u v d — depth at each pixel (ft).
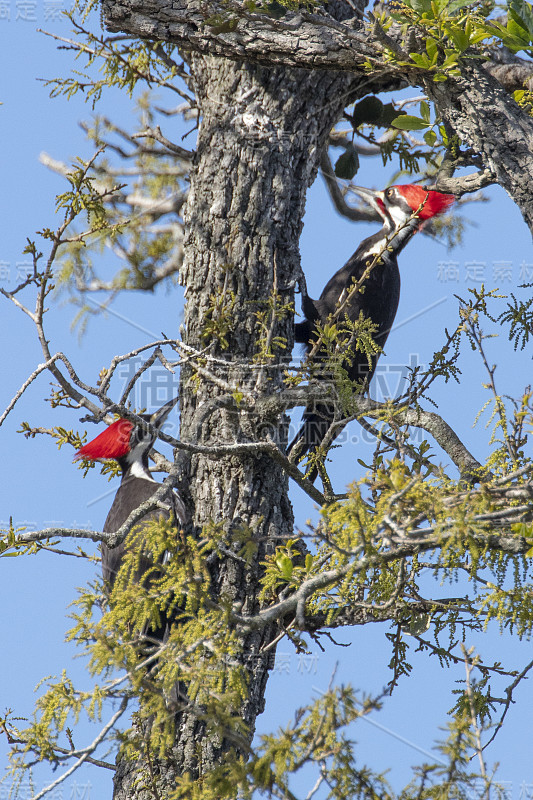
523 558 17.72
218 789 16.03
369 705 15.85
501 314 23.66
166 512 29.50
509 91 30.35
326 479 25.79
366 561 17.06
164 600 17.98
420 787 15.76
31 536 21.38
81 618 17.61
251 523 28.02
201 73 31.76
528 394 17.38
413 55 23.45
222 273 29.66
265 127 30.55
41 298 22.21
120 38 35.01
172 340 22.17
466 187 24.44
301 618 18.06
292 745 15.94
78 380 20.81
